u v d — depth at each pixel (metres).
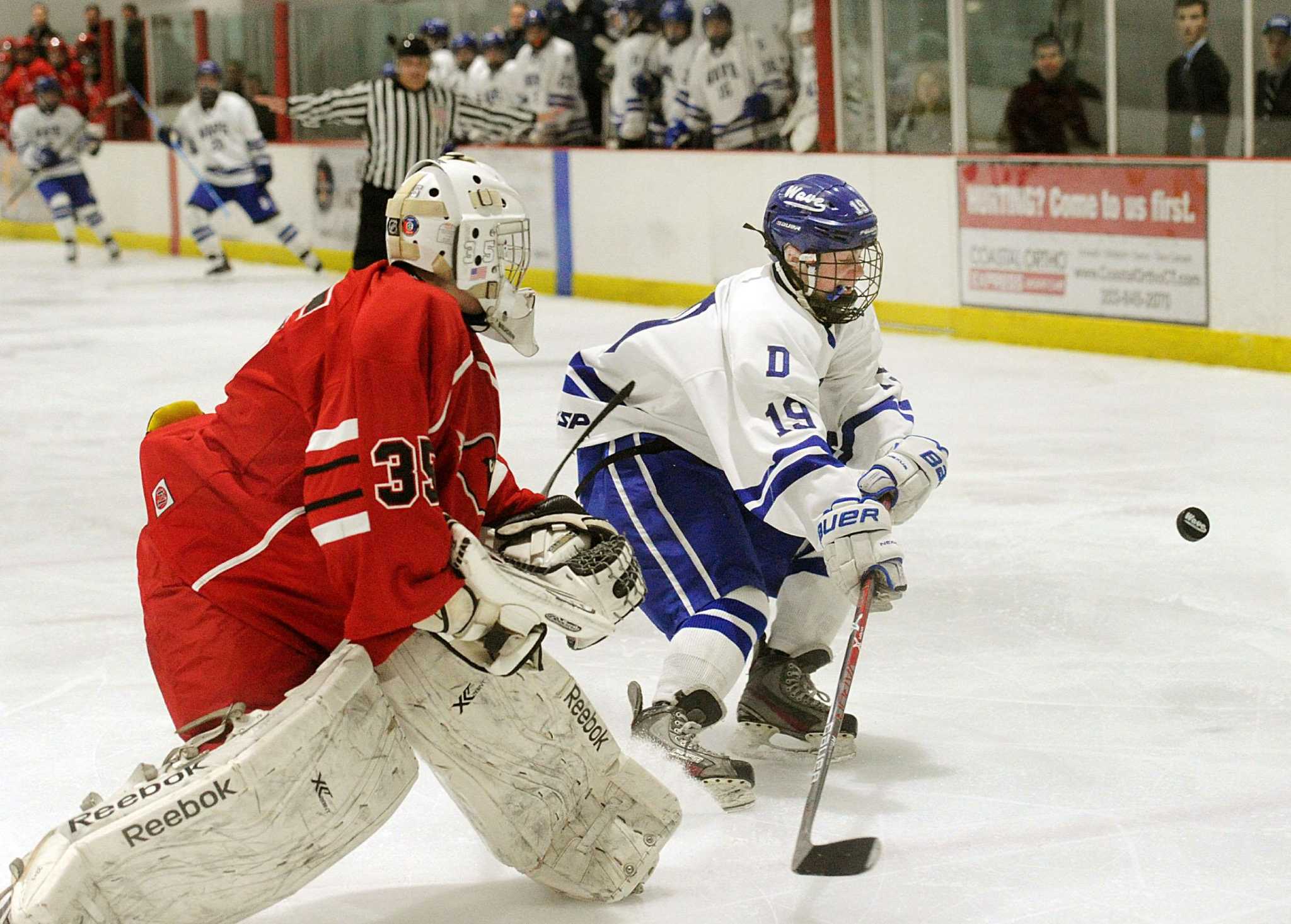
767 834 7.71
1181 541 13.60
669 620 8.36
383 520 5.67
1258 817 7.82
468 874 7.30
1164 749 8.88
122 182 48.41
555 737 6.40
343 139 42.34
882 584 7.74
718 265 30.36
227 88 44.84
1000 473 16.53
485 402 6.38
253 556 6.18
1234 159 22.03
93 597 12.84
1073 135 25.88
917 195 26.81
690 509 8.34
